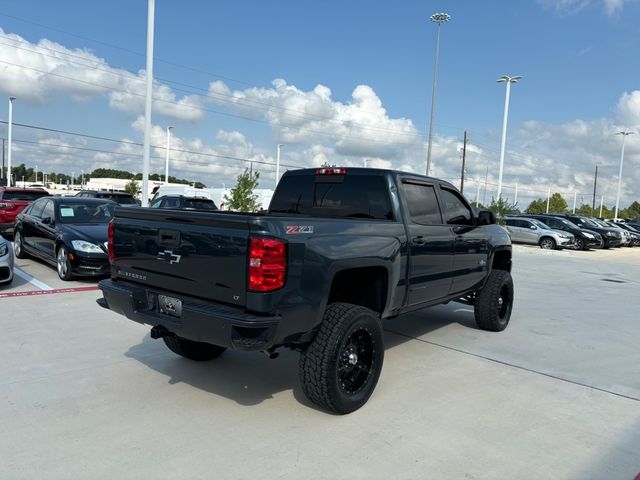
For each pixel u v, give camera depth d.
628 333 7.18
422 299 5.16
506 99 27.98
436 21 30.28
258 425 3.72
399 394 4.43
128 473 3.03
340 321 3.79
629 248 32.19
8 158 35.97
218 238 3.56
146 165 17.06
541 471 3.21
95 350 5.29
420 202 5.19
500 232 6.98
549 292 10.98
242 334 3.41
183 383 4.49
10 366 4.72
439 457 3.34
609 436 3.76
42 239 9.97
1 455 3.18
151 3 16.56
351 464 3.21
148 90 16.86
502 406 4.24
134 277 4.25
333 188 5.25
